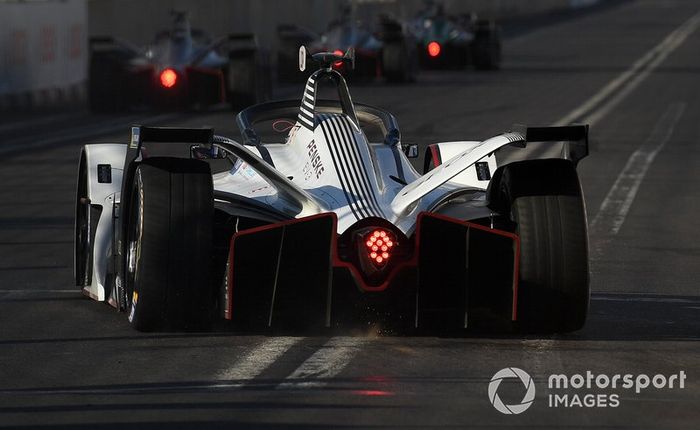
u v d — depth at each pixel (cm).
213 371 2023
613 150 5950
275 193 2411
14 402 1839
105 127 6781
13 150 5803
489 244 2259
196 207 2220
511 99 8769
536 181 2283
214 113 7412
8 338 2272
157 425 1719
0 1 7812
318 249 2216
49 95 8494
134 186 2305
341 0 15725
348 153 2402
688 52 14975
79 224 2719
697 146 6159
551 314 2266
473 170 2728
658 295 2758
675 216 4019
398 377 1997
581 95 9206
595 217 3981
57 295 2684
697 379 2016
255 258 2222
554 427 1744
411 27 12119
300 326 2342
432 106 8106
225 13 12019
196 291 2217
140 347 2184
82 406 1816
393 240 2186
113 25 10081
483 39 11769
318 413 1788
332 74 2577
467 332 2330
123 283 2361
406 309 2270
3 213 4000
